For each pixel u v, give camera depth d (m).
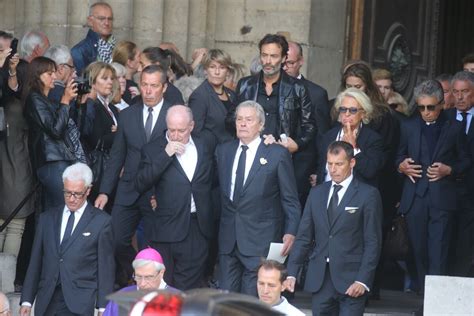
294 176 32.03
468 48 57.44
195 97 34.50
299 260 30.09
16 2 47.06
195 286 32.88
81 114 34.66
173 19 46.41
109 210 35.38
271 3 47.69
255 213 31.34
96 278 31.55
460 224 34.69
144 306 8.54
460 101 35.16
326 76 48.31
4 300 26.80
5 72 34.88
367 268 29.27
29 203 35.72
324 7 47.97
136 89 38.75
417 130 34.75
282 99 33.31
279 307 26.27
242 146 31.58
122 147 33.66
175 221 32.25
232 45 48.16
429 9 54.22
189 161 32.28
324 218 29.59
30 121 34.12
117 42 45.56
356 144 32.59
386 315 33.59
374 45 50.31
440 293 29.17
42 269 31.83
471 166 34.56
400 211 34.78
